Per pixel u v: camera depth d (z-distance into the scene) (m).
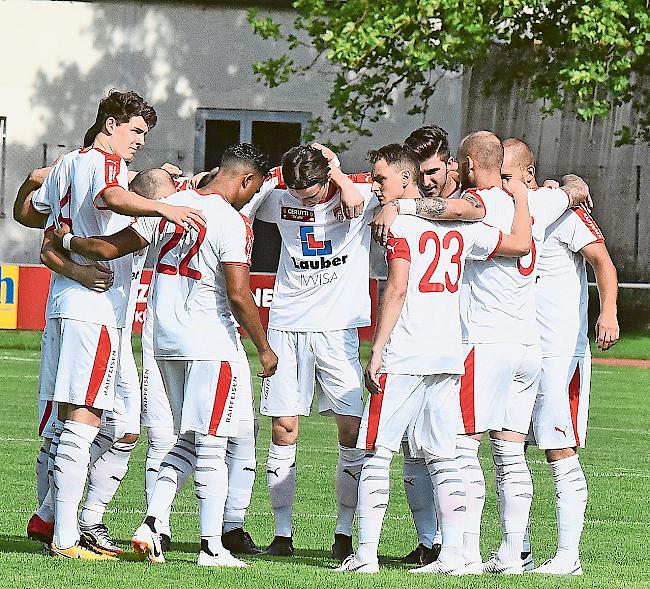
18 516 23.89
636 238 78.75
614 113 78.94
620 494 29.86
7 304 63.69
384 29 67.69
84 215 18.77
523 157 20.33
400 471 32.94
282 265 21.50
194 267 18.48
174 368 18.81
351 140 82.88
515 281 19.39
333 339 21.09
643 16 66.75
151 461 21.70
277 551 21.23
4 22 82.38
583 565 20.94
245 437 21.23
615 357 67.12
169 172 22.50
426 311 18.67
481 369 19.34
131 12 83.19
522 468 19.86
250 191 18.92
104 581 16.66
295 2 70.62
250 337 18.61
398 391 18.59
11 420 39.75
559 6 70.31
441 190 20.09
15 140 82.62
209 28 83.50
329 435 39.69
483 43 67.62
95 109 83.38
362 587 16.84
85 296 18.89
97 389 18.89
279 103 83.88
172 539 22.36
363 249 21.30
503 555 19.81
